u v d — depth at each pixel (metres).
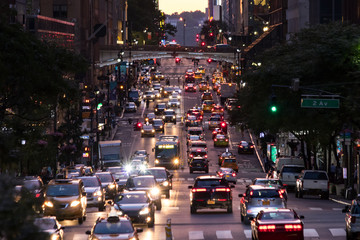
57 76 45.69
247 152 193.00
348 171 107.06
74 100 54.28
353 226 51.38
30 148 71.50
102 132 196.62
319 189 95.25
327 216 70.75
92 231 47.16
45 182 106.88
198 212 76.75
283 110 95.81
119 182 105.00
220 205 73.19
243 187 120.56
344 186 101.50
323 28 100.06
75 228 63.59
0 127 46.84
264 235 47.09
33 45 41.75
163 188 94.06
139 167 139.00
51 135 107.44
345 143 97.56
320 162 149.75
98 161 156.62
